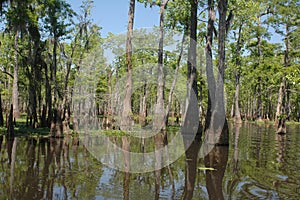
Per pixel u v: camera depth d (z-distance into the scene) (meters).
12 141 15.00
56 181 7.57
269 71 25.08
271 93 49.03
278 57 26.06
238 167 9.82
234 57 34.75
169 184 7.67
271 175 8.71
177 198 6.54
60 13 21.50
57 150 12.44
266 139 19.25
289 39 23.80
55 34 21.69
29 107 23.56
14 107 31.59
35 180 7.62
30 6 20.62
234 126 33.53
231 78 41.75
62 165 9.48
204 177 8.43
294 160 11.22
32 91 22.06
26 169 8.77
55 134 16.91
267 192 7.02
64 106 19.34
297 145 16.14
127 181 7.84
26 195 6.43
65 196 6.44
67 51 26.14
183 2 22.80
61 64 27.06
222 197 6.63
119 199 6.36
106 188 7.14
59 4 21.22
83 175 8.29
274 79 27.44
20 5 19.11
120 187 7.27
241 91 51.97
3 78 38.19
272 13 26.19
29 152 11.77
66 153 11.76
